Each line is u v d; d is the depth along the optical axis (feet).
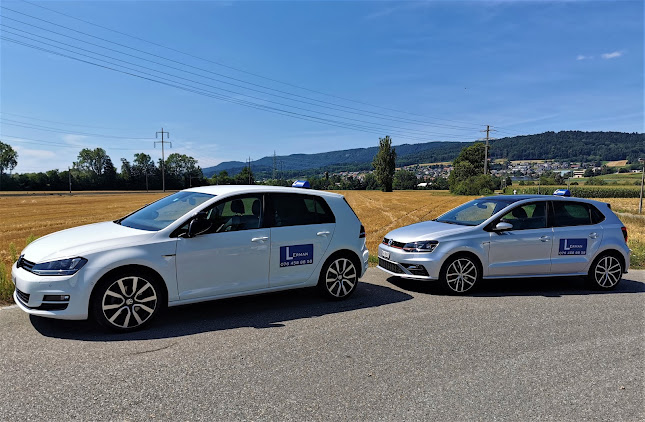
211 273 16.42
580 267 23.62
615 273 24.03
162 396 10.43
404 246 22.36
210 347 13.70
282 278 18.31
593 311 19.06
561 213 23.98
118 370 11.80
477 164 353.10
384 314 17.90
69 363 12.17
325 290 19.60
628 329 16.53
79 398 10.21
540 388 11.45
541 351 14.08
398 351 13.80
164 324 15.88
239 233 17.12
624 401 10.83
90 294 14.14
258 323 16.30
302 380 11.55
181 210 17.11
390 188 345.10
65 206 139.23
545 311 18.94
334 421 9.52
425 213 105.91
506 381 11.82
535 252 22.90
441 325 16.58
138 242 15.10
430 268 21.43
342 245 19.92
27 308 14.25
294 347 13.92
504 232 22.67
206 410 9.84
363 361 12.94
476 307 19.36
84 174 376.48
